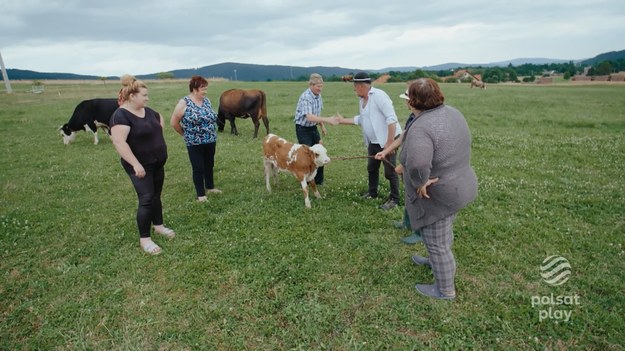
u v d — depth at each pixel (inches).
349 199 272.1
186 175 352.2
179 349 138.1
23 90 1900.8
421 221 150.4
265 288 170.2
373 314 151.6
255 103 522.9
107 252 204.8
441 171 138.6
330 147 457.1
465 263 184.4
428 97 136.3
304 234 218.7
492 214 238.2
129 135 189.8
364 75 230.5
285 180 327.0
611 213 234.8
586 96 1224.2
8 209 273.4
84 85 2391.7
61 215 259.8
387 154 232.1
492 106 906.1
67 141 511.2
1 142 529.3
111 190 313.9
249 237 217.2
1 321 155.0
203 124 262.7
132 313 156.7
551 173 326.0
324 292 166.7
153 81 2864.2
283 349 137.3
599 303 153.0
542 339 137.5
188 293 168.7
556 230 213.5
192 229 229.1
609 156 381.1
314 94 283.6
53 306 162.4
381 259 192.2
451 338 139.0
